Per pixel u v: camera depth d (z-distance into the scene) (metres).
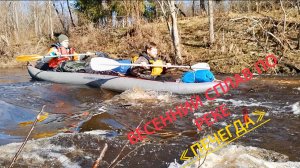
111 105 6.87
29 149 4.35
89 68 9.41
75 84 9.12
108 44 17.86
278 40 12.33
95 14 23.59
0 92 8.27
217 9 23.06
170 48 14.34
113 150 4.36
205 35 16.47
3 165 3.90
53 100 7.43
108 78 8.45
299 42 12.41
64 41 10.38
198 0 29.27
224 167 3.75
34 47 22.42
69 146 4.47
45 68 10.48
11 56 20.12
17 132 5.11
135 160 4.09
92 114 6.20
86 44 18.28
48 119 5.86
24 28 32.66
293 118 5.76
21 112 6.26
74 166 3.91
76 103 7.16
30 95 7.91
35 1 32.91
